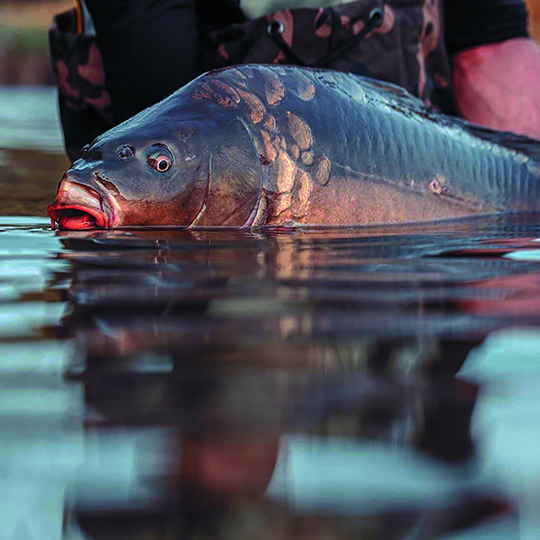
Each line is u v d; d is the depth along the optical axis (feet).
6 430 2.98
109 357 4.00
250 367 3.80
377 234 9.39
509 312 4.99
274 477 2.56
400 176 11.03
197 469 2.62
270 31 12.78
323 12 12.85
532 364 3.84
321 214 10.43
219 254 7.57
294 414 3.12
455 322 4.71
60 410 3.20
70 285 5.97
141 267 6.79
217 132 9.91
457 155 11.75
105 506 2.38
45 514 2.33
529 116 16.71
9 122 32.76
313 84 10.64
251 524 2.28
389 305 5.21
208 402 3.29
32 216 11.07
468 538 2.20
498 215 12.00
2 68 68.39
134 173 9.58
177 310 5.08
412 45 13.83
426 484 2.50
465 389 3.45
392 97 11.49
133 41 12.72
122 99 13.19
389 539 2.20
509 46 16.85
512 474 2.57
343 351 4.09
